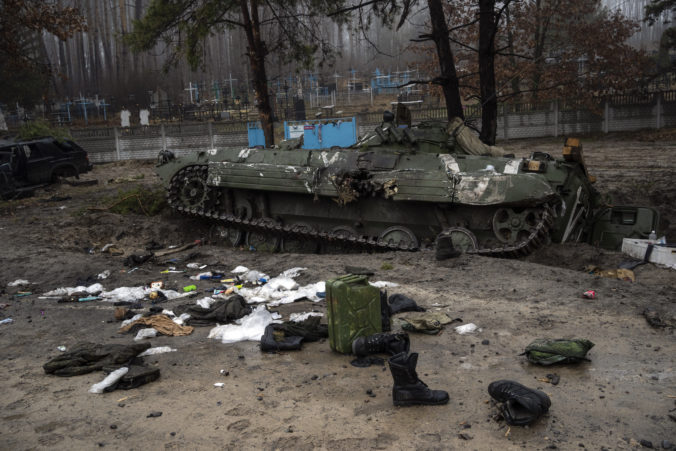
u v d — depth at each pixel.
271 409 4.79
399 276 8.79
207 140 32.72
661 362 5.28
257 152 13.37
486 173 10.09
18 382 5.64
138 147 32.78
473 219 10.57
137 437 4.40
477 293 7.71
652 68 36.97
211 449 4.19
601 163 22.11
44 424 4.69
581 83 32.66
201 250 12.13
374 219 11.91
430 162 10.92
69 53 59.44
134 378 5.37
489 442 4.09
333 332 6.04
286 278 9.16
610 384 4.91
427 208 11.12
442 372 5.35
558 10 32.31
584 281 7.88
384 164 11.32
